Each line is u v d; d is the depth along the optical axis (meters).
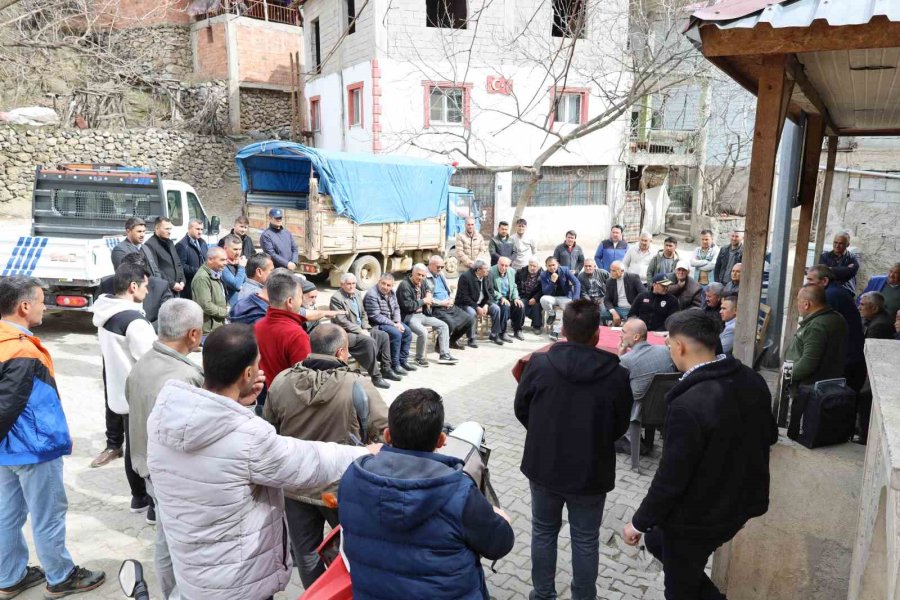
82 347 7.52
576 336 2.88
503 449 5.15
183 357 2.76
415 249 12.72
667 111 21.16
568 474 2.80
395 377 7.01
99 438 5.04
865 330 5.44
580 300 2.91
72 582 3.13
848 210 10.70
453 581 1.77
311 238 10.61
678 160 19.17
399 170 11.77
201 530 2.01
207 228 9.82
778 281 5.27
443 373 7.35
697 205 19.98
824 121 5.17
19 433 2.82
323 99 18.20
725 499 2.43
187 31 22.16
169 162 19.30
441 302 7.90
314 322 6.24
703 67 10.59
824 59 3.39
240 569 2.05
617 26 14.33
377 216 11.49
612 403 2.77
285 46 22.16
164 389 2.03
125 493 4.20
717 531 2.45
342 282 6.59
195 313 2.77
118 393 3.65
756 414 2.46
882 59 3.30
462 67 15.84
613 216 18.80
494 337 8.77
